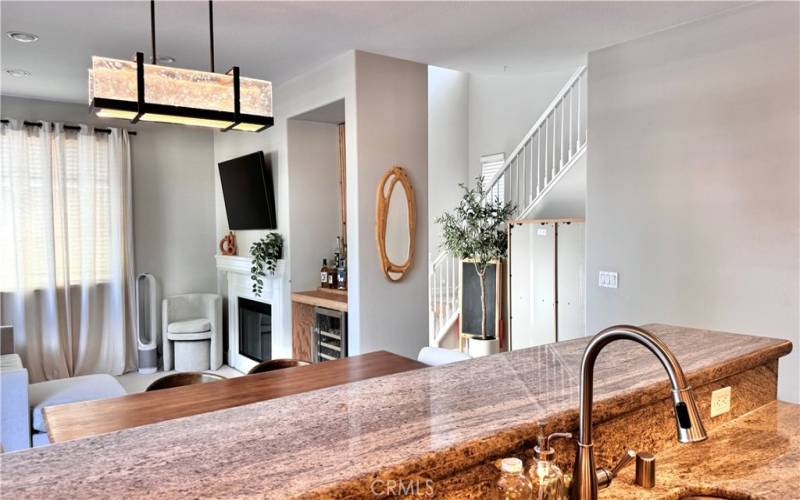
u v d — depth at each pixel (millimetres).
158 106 2312
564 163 6590
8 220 5223
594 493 1101
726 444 1546
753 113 3277
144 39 3795
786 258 3164
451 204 8195
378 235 4320
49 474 889
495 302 6133
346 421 1147
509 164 6688
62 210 5465
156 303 6102
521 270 5648
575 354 1779
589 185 4203
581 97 6504
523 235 5621
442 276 6984
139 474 889
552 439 1178
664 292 3746
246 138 5840
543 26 3619
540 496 1015
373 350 4352
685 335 2064
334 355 4766
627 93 3936
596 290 4160
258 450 990
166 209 6305
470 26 3633
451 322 6777
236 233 6258
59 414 2178
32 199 5340
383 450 987
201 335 5965
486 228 6184
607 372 1546
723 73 3406
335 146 5375
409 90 4480
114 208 5766
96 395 3697
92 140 5637
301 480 866
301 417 1176
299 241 5164
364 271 4285
